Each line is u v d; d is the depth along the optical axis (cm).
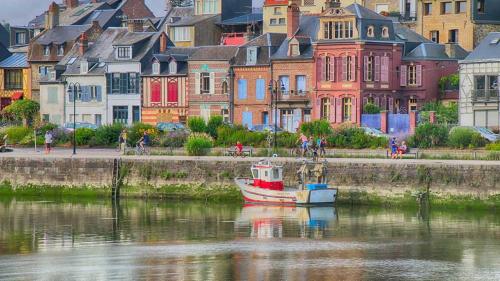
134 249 15688
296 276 14000
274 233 16800
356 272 14200
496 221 17562
